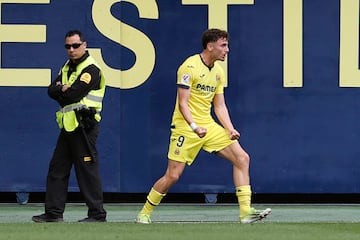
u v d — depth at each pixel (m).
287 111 39.88
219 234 28.45
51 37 39.75
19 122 39.84
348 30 39.72
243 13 39.75
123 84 39.81
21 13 39.69
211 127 32.78
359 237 28.00
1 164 39.91
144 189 40.09
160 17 39.78
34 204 41.31
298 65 39.78
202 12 39.81
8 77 39.72
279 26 39.75
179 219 36.41
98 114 33.34
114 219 36.62
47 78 39.81
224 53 32.31
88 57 33.09
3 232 29.02
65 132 33.06
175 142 32.53
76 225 31.39
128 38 39.78
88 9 39.75
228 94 39.84
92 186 33.25
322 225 31.83
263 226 31.19
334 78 39.78
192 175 40.16
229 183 40.19
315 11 39.72
